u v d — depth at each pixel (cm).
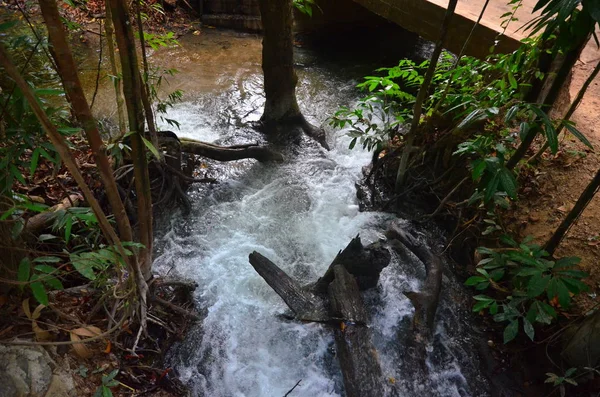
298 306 279
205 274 324
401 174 380
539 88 326
